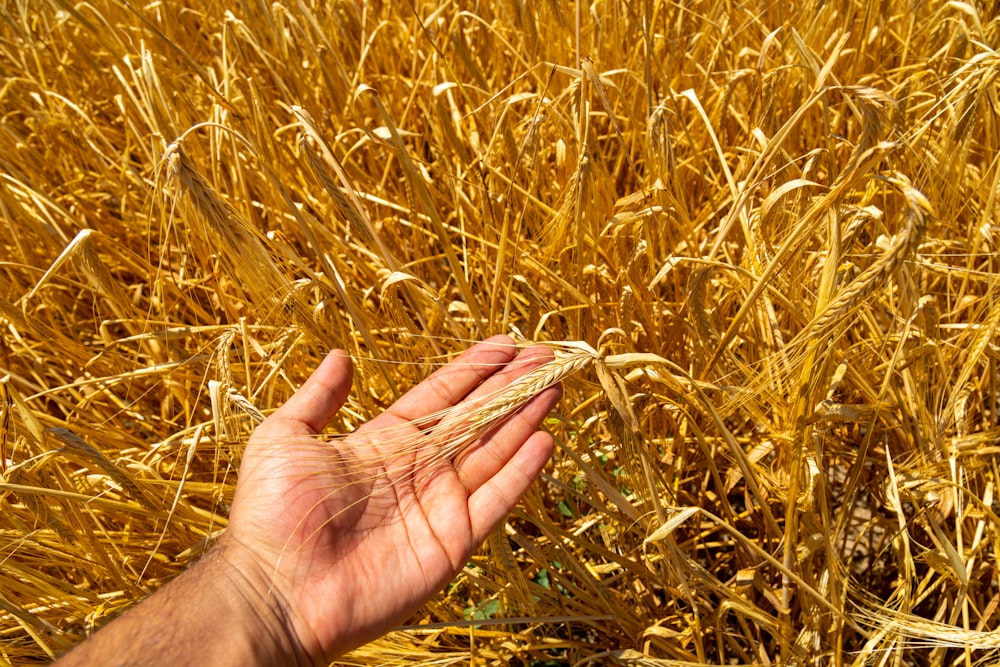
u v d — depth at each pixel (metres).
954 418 0.56
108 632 0.43
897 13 0.77
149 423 0.62
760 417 0.50
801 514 0.52
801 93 0.66
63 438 0.45
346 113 0.74
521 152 0.58
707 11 0.77
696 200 0.73
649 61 0.60
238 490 0.48
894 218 0.64
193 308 0.62
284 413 0.49
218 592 0.45
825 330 0.41
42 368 0.67
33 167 0.75
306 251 0.69
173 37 0.81
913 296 0.50
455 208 0.72
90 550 0.50
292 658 0.46
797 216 0.51
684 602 0.59
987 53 0.52
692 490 0.64
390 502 0.49
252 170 0.69
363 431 0.51
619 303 0.60
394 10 0.81
